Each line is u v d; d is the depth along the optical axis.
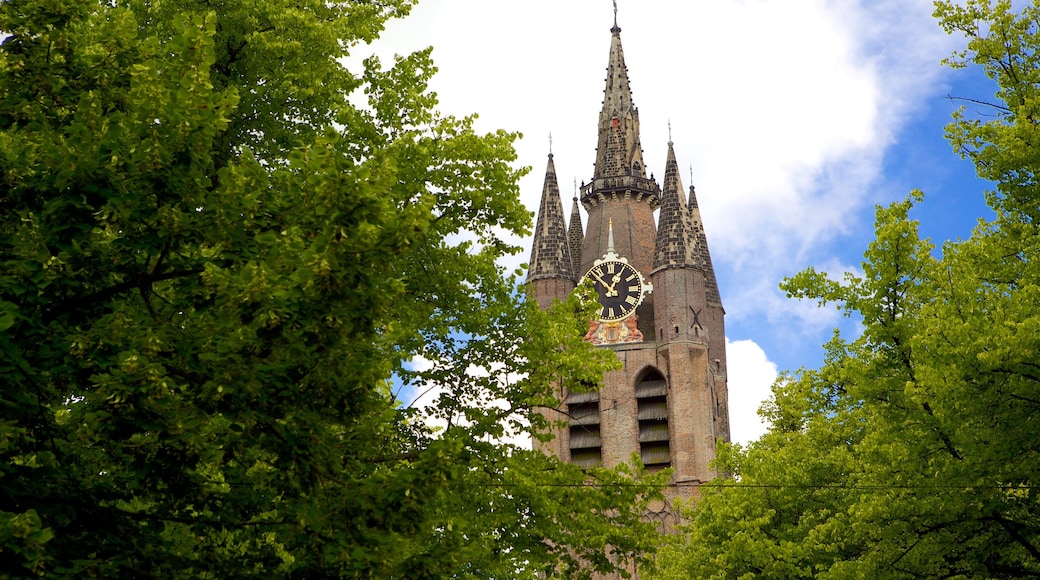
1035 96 28.00
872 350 29.86
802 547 34.22
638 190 124.75
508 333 28.23
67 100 16.47
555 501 26.61
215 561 15.36
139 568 14.68
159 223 14.98
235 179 15.89
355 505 15.32
